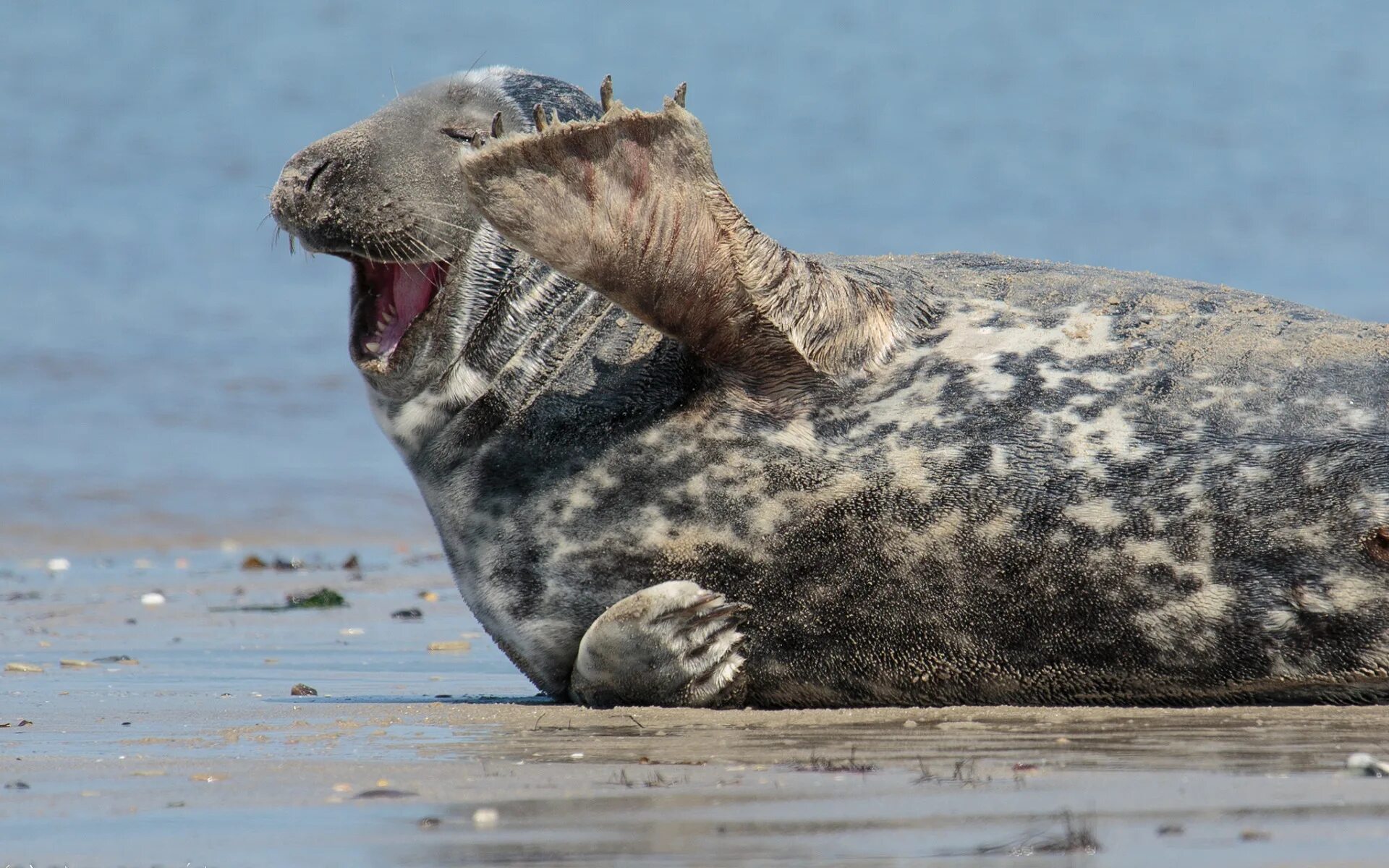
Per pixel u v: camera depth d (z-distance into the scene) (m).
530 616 21.44
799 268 20.36
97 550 43.66
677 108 19.55
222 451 55.50
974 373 20.53
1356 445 19.19
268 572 40.09
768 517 20.31
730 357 20.58
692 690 20.62
